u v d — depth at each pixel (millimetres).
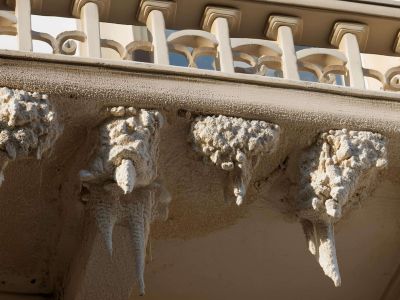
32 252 15117
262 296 16078
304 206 14156
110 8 14781
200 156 13945
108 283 14812
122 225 13867
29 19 14234
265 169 14352
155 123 13688
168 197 14023
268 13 15203
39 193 14289
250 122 13922
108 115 13648
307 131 14156
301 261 15539
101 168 13508
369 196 14797
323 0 15305
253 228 15008
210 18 14984
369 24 15430
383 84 15094
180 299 15906
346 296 16266
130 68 13875
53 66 13641
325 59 15188
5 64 13531
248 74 14250
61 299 15414
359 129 14242
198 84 13984
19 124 13188
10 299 15398
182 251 15250
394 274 15961
